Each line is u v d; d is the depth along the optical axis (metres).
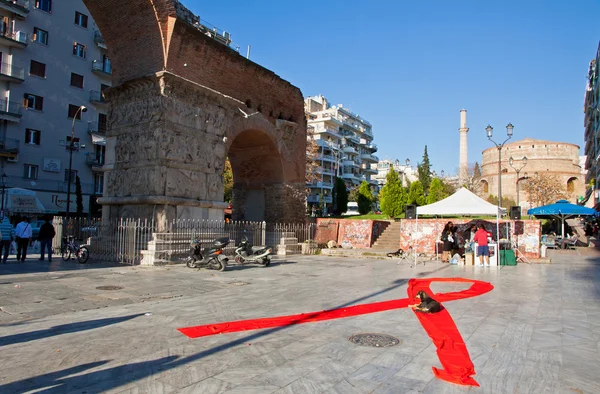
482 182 84.94
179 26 18.31
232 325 7.77
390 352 6.30
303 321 8.20
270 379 5.20
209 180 19.91
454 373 5.42
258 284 12.90
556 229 40.75
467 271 17.09
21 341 6.70
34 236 32.56
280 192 26.31
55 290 10.97
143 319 8.21
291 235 25.50
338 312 9.03
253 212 27.22
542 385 5.15
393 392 4.87
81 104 44.91
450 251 21.02
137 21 18.52
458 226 24.23
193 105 19.28
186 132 18.81
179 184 18.38
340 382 5.13
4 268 15.33
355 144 101.62
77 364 5.68
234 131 21.78
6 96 38.84
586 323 8.30
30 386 4.93
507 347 6.67
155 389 4.87
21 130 39.81
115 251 17.83
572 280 14.43
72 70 44.09
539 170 76.31
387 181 44.88
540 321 8.43
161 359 5.91
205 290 11.62
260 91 24.50
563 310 9.51
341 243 28.59
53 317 8.30
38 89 41.09
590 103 62.94
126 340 6.79
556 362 5.99
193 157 19.09
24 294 10.34
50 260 17.55
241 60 22.55
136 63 19.16
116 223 18.53
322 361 5.88
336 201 59.34
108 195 19.39
